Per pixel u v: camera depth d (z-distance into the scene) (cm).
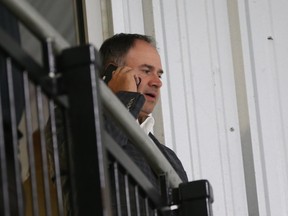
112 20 1062
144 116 814
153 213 602
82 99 457
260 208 1103
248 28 1134
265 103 1123
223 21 1121
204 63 1094
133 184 560
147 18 1073
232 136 1098
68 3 1066
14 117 449
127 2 1074
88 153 454
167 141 1054
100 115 459
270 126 1120
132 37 833
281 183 1116
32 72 454
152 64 824
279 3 1158
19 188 450
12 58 448
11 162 498
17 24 554
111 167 564
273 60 1141
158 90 820
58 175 473
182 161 1056
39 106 459
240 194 1090
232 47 1122
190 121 1071
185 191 602
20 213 449
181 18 1089
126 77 768
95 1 1070
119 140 658
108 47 832
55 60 463
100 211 449
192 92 1080
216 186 1076
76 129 457
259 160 1113
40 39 467
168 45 1074
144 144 588
